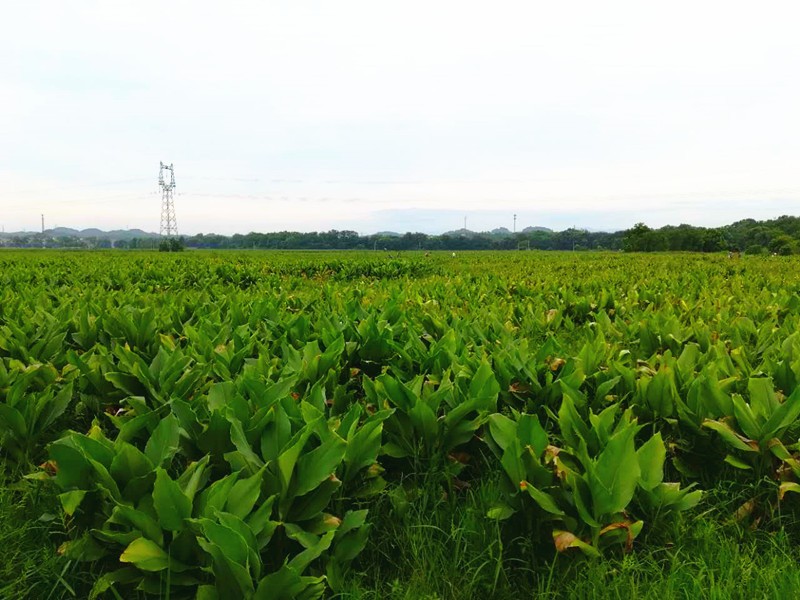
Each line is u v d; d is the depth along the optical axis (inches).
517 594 96.2
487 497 113.6
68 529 101.4
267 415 104.7
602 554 94.0
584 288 403.2
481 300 345.7
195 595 85.7
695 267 761.6
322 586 81.8
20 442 125.8
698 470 125.9
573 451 105.2
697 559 99.3
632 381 143.2
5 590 93.3
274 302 271.9
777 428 110.8
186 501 83.1
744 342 200.1
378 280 620.7
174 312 221.0
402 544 104.8
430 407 123.1
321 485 97.1
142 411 125.6
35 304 253.0
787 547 103.8
